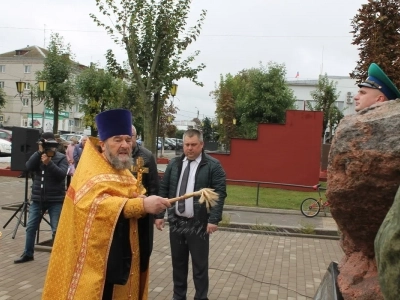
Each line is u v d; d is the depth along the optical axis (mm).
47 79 25547
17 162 7711
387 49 10195
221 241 8500
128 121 3080
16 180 16656
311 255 7668
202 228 4719
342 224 2604
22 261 6453
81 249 2836
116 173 3062
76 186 2988
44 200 6480
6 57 59906
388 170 2217
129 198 2941
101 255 2828
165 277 6184
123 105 24656
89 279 2801
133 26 12453
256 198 14070
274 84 33938
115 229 2955
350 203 2424
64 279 2900
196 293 4773
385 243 1500
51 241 7547
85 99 25938
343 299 2625
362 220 2482
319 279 6285
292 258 7426
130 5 12438
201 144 4848
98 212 2818
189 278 6223
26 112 59000
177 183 4844
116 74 13344
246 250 7875
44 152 6309
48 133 6516
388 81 2967
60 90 25562
